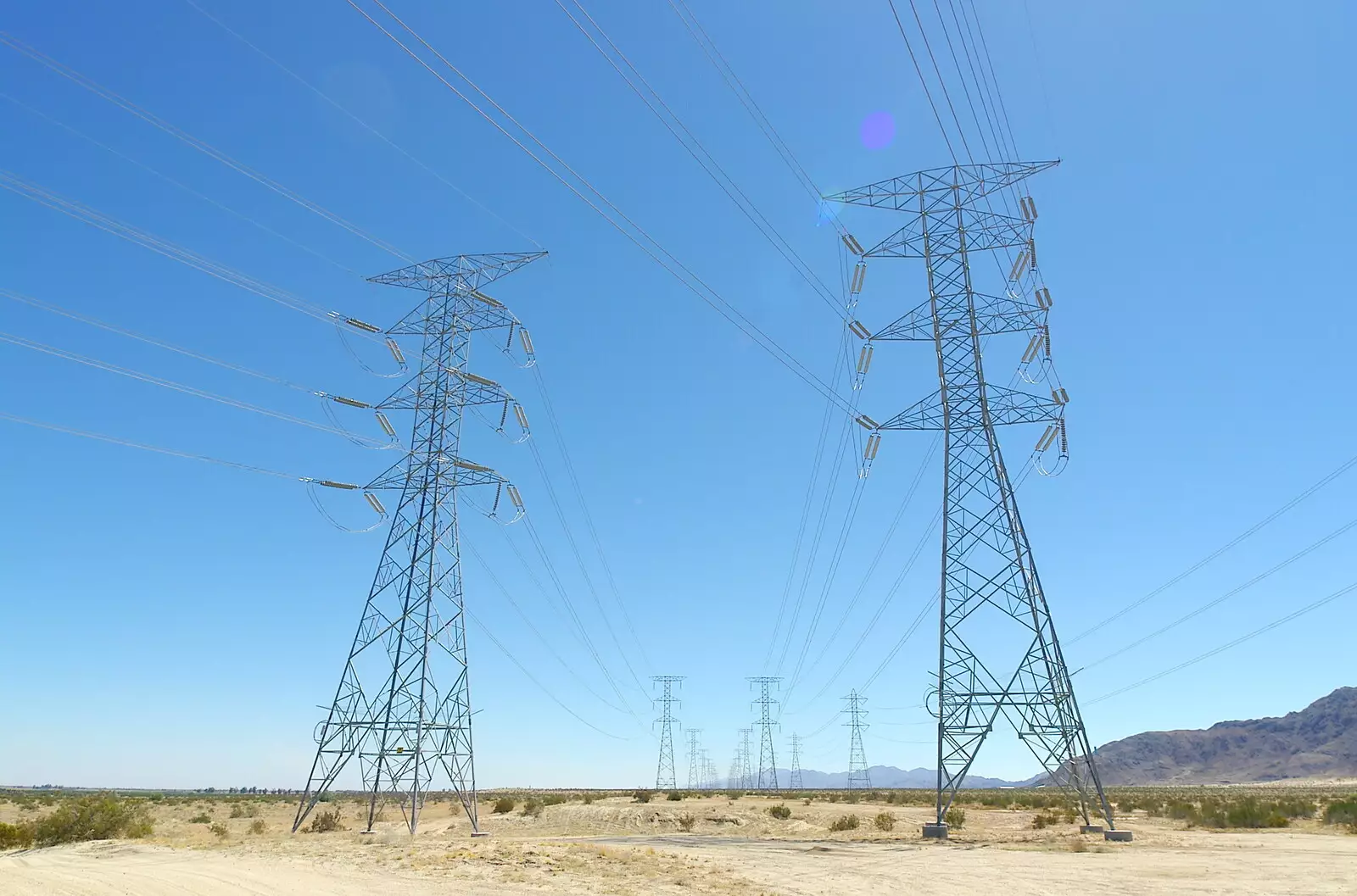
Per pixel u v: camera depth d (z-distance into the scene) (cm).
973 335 5094
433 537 5719
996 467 4847
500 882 2689
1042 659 4575
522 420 6347
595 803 9725
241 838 4962
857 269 5459
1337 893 2541
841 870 3188
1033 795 11738
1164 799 10625
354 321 5584
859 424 5238
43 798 13625
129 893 2278
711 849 4084
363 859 3359
